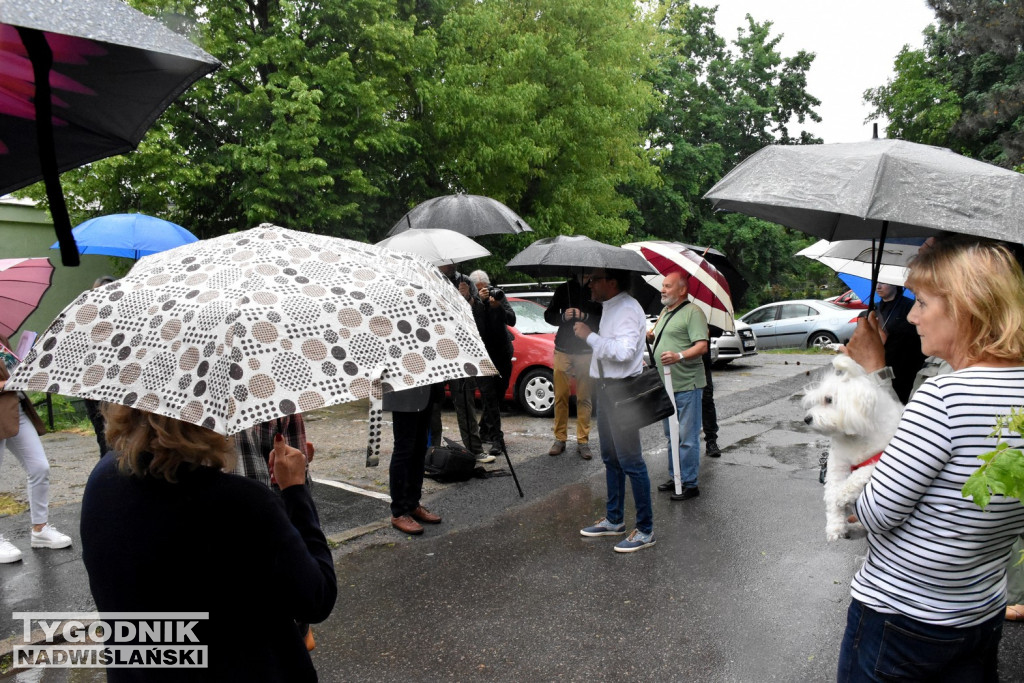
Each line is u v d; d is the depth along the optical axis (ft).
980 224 6.38
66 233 4.01
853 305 66.13
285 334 4.60
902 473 5.43
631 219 92.32
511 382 32.09
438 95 48.60
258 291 4.81
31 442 15.76
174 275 5.14
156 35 3.62
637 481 15.65
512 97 50.03
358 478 21.90
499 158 50.14
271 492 5.16
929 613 5.56
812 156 7.53
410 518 17.51
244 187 42.86
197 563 4.81
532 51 51.78
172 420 4.72
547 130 52.19
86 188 41.04
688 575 14.53
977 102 81.25
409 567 15.30
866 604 5.90
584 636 12.17
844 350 8.84
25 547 16.20
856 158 7.23
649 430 28.71
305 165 41.37
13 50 4.18
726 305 18.47
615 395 15.42
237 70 41.86
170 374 4.48
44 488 15.99
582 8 55.36
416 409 16.90
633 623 12.57
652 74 94.84
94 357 4.77
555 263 15.37
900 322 13.78
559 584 14.26
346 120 45.75
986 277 5.39
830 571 14.56
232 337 4.46
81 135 5.13
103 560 4.88
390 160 50.44
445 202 23.47
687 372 19.34
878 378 7.85
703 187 104.47
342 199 46.91
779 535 16.67
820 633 12.05
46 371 4.86
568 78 54.44
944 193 6.67
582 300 19.54
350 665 11.42
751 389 39.14
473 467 21.72
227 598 4.91
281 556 5.02
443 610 13.26
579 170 59.36
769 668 11.02
